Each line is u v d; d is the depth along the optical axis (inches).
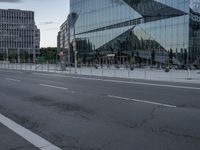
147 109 410.3
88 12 2810.0
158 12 2084.2
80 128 306.7
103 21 2625.5
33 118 364.8
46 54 5526.6
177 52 1930.4
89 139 264.7
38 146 247.6
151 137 267.3
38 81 965.2
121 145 244.7
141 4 2235.5
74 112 397.7
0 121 351.6
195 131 286.2
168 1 2000.5
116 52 2479.1
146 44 2186.3
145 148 235.3
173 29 1964.8
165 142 251.1
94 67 2292.1
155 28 2108.8
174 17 1956.2
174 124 316.2
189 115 364.2
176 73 1385.3
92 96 562.3
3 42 4970.5
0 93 635.5
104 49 2613.2
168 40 2000.5
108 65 2348.7
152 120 337.4
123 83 855.1
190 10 1852.9
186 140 256.4
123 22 2411.4
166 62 1862.7
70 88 722.2
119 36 2449.6
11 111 417.4
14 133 292.8
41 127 315.9
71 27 3070.9
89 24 2797.7
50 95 589.0
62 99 528.1
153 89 679.1
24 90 689.0
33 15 5211.6
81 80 993.5
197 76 1159.0
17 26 5059.1
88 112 395.5
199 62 1887.3
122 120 341.1
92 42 2758.4
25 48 5123.0
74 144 250.8
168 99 510.0
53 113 394.0
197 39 1889.8
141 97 538.6
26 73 1539.1
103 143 251.8
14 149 240.2
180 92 616.1
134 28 2306.8
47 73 1535.4
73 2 3034.0
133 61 2229.3
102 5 2635.3
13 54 4970.5
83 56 2876.5
